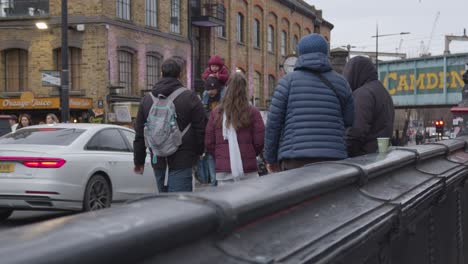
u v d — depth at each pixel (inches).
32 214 413.1
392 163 140.0
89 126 399.5
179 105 236.2
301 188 87.7
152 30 1124.5
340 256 82.4
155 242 53.5
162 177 243.6
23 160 346.6
